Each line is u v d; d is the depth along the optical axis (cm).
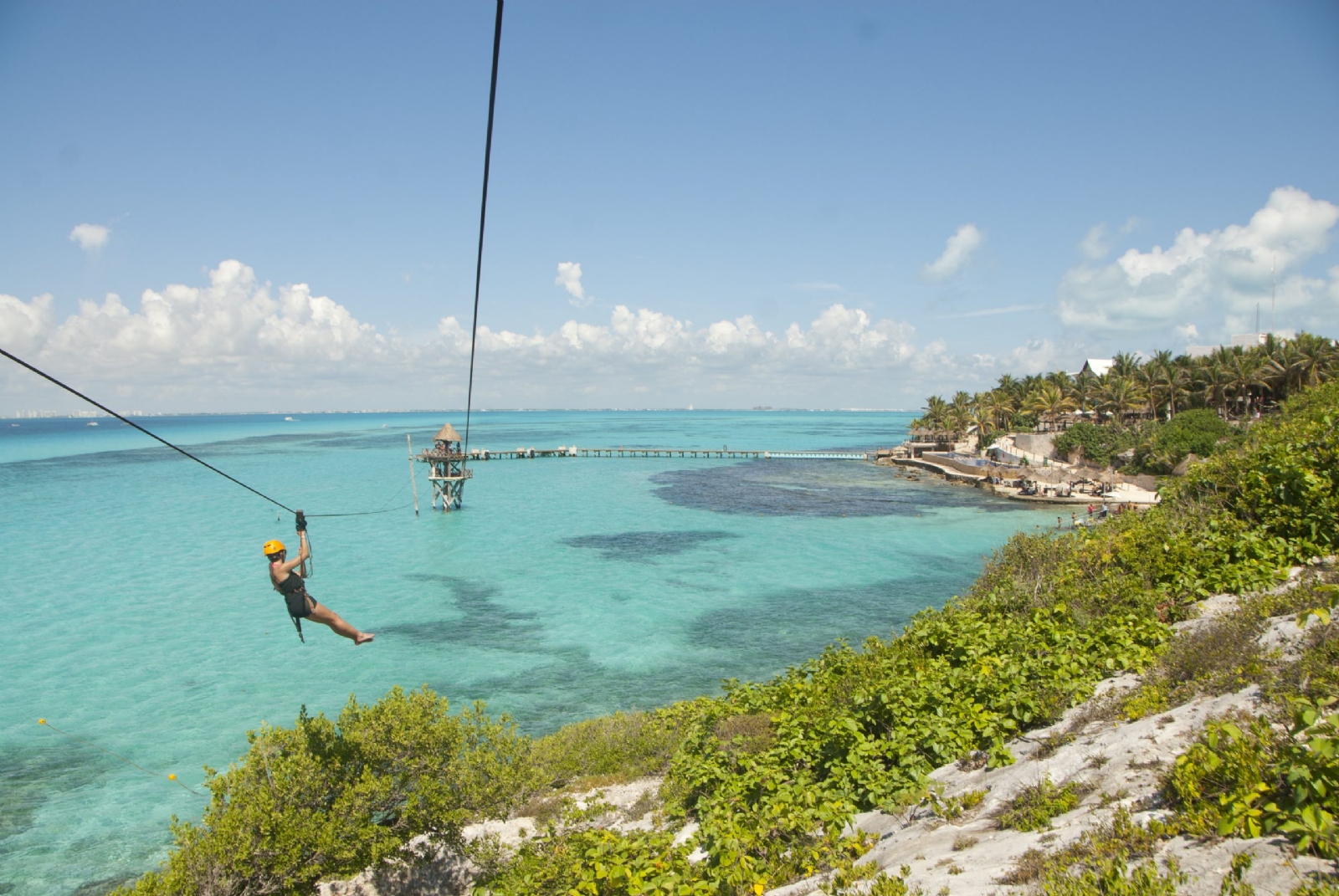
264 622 3303
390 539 5419
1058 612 1324
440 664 2767
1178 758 614
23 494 8050
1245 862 461
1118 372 9262
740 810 1009
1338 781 481
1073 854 565
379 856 1142
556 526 5991
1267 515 1391
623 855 895
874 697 1103
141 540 5341
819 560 4653
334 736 1241
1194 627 1106
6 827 1700
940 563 4550
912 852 718
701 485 9050
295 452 15412
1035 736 919
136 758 2048
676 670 2692
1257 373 7531
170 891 988
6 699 2448
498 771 1268
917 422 13375
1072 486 7156
